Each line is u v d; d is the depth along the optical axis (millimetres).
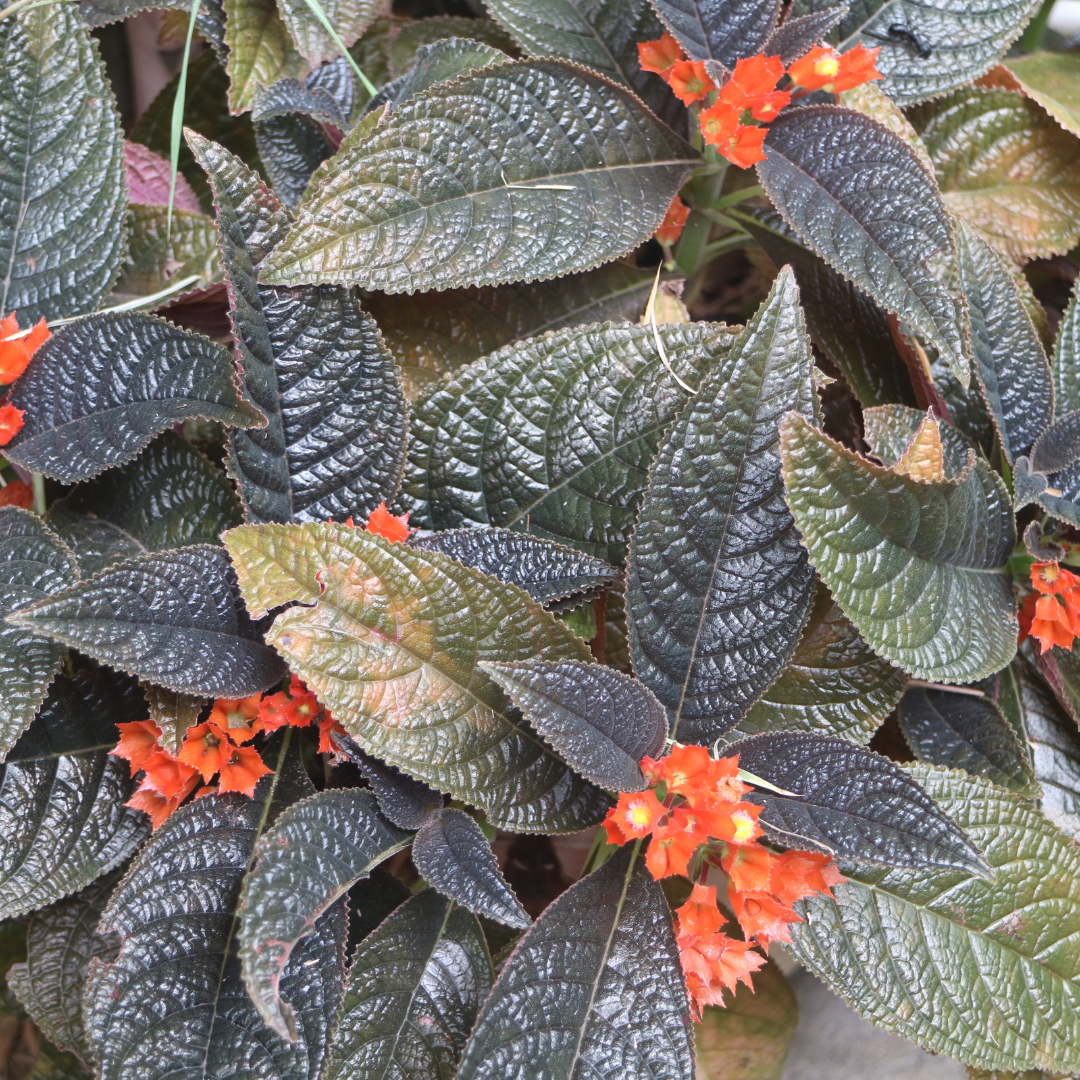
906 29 735
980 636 630
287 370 613
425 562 562
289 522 621
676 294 745
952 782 640
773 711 657
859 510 580
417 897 604
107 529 637
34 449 603
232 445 599
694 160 691
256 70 726
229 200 599
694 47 665
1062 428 675
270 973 519
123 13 725
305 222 610
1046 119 792
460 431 652
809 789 574
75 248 646
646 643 601
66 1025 645
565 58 705
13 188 641
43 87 641
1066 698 685
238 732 589
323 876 550
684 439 595
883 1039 733
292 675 587
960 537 622
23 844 604
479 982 592
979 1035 624
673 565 597
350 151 624
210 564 572
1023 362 696
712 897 553
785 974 749
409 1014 583
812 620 664
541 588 609
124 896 571
